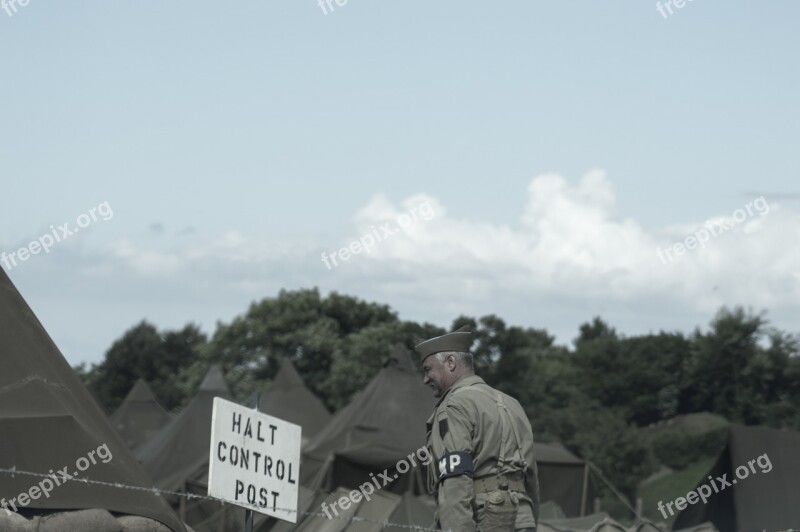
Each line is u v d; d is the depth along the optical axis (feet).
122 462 78.23
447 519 54.34
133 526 74.64
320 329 626.23
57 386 80.12
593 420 534.37
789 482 162.20
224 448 56.70
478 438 55.98
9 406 76.23
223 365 641.40
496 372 579.48
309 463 189.67
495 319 587.68
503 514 55.21
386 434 193.26
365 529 134.92
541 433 535.19
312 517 143.54
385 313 654.12
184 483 181.57
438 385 58.85
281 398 260.62
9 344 79.87
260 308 643.04
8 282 82.89
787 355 643.86
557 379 640.58
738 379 649.61
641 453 508.12
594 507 191.72
